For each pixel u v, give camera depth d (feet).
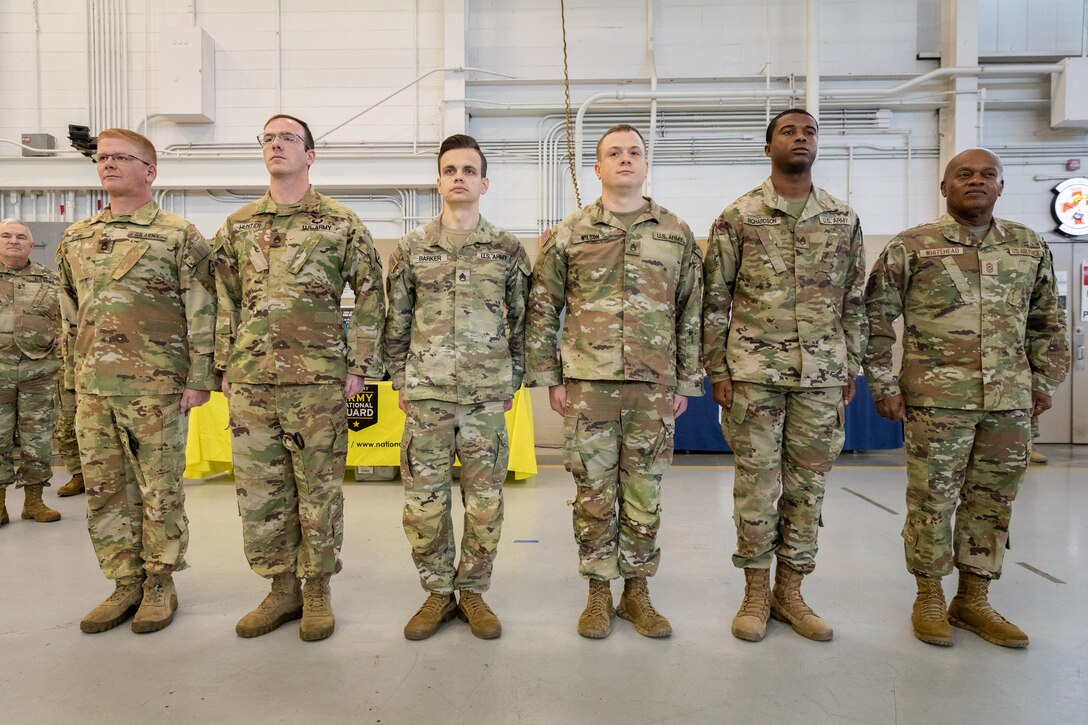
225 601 7.45
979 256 6.49
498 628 6.48
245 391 6.44
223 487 13.71
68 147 19.63
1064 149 19.56
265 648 6.25
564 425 6.61
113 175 6.63
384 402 14.14
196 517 11.25
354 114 19.67
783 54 19.44
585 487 6.51
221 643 6.37
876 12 19.43
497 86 19.77
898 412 6.81
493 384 6.60
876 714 5.10
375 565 8.70
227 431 14.28
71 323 7.04
